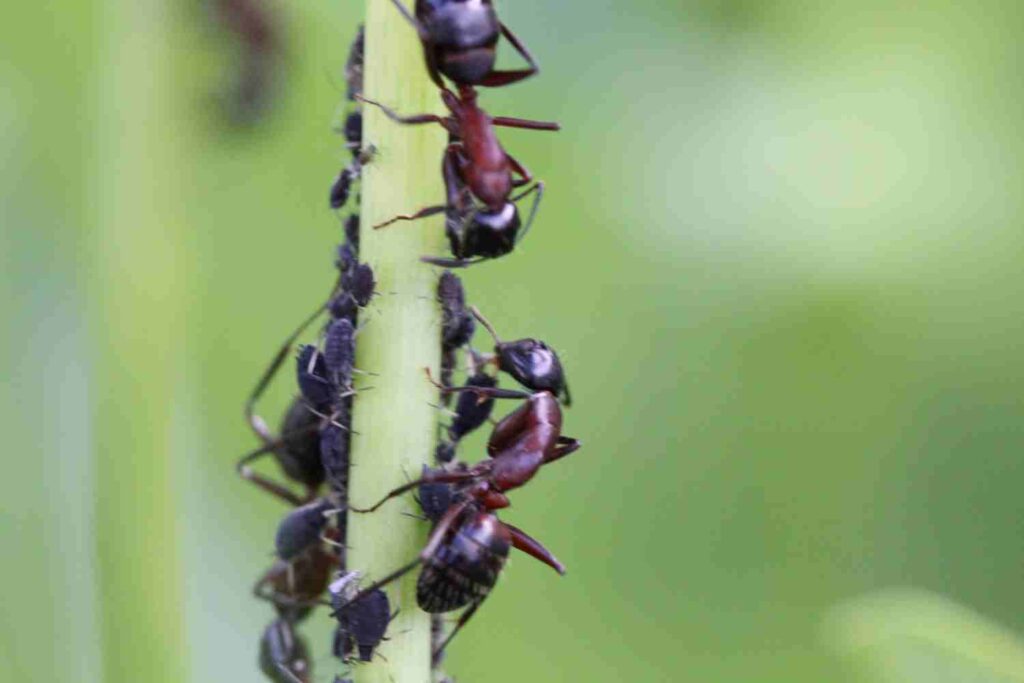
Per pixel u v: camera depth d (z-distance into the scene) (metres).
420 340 0.15
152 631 0.15
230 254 0.16
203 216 0.16
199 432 0.16
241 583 0.16
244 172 0.16
